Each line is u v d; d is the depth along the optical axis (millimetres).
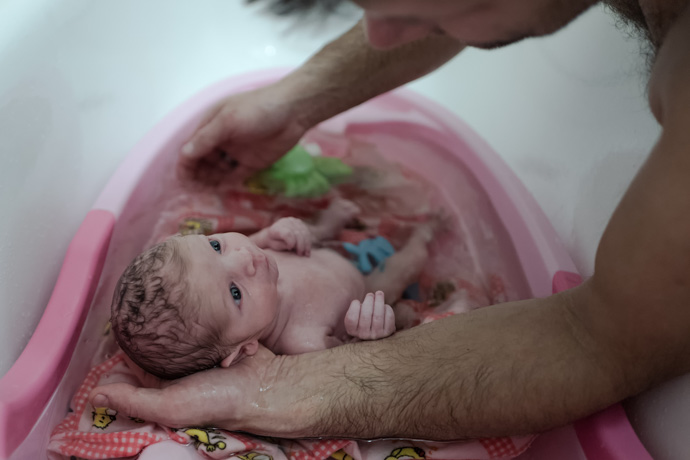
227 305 969
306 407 900
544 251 1204
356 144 1560
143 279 967
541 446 1010
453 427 864
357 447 938
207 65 1694
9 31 1021
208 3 1658
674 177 684
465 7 639
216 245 1030
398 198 1432
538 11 664
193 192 1370
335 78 1229
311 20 663
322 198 1407
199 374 945
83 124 1233
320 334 1088
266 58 1743
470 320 908
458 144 1483
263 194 1394
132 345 967
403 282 1247
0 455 832
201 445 907
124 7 1352
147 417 917
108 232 1162
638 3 883
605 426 856
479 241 1338
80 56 1208
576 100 1382
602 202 1215
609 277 757
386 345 932
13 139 1004
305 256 1181
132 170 1286
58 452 930
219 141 1286
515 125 1558
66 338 1001
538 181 1451
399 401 872
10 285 1001
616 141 1224
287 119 1261
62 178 1163
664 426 867
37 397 926
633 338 770
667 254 692
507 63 1612
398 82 1258
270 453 932
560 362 816
